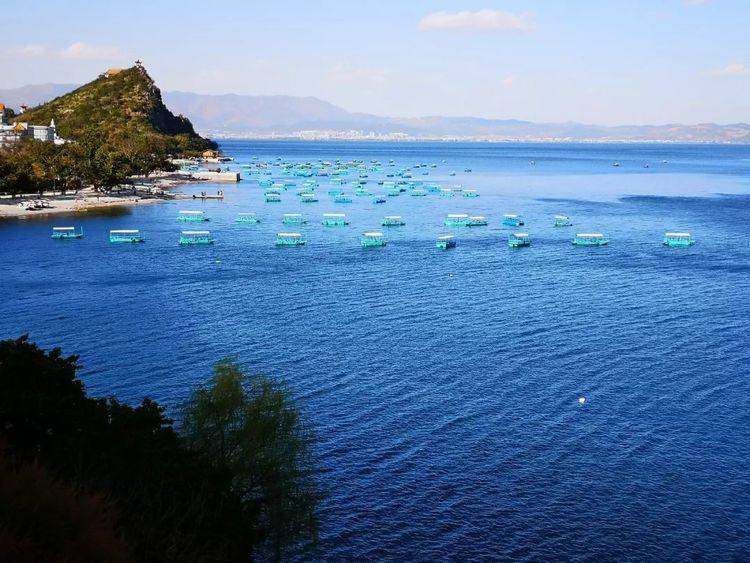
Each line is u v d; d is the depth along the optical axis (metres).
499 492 52.12
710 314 98.50
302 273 124.00
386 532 47.66
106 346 81.38
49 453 33.69
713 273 127.38
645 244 158.62
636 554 45.91
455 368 75.62
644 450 58.09
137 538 29.64
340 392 68.88
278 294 108.00
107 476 32.72
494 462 56.12
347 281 118.00
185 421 47.28
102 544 25.61
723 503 51.16
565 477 54.09
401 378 72.75
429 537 47.28
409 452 57.47
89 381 70.56
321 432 60.44
